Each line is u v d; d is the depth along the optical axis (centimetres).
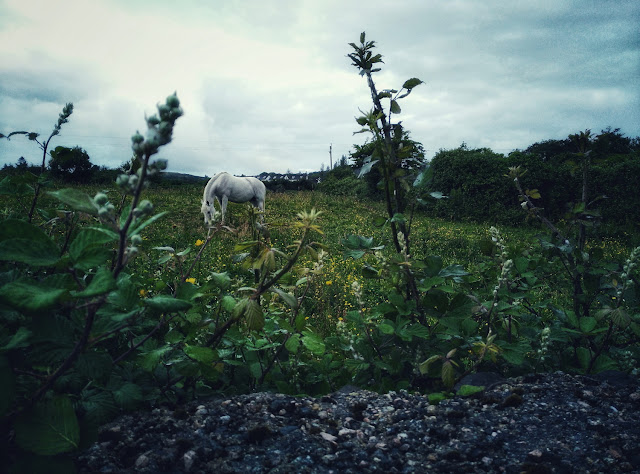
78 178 2039
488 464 142
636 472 136
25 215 250
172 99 98
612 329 234
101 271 105
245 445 147
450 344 234
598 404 178
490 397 182
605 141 302
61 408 120
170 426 154
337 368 259
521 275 268
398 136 251
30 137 207
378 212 1911
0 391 107
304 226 179
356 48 254
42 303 101
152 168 100
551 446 151
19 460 116
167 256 201
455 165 1911
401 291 254
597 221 294
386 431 162
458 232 1506
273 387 227
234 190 1304
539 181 1798
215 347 195
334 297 521
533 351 233
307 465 138
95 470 128
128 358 167
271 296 231
